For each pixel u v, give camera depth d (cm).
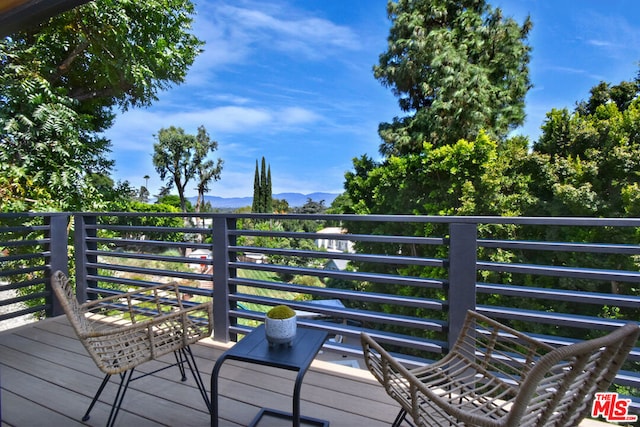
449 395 129
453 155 922
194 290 261
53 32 631
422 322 202
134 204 1254
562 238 797
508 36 1188
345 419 162
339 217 215
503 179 898
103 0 604
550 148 922
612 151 803
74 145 624
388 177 1056
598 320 167
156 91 838
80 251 319
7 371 211
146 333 158
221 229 248
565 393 85
